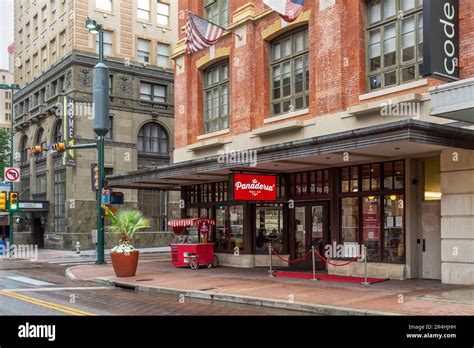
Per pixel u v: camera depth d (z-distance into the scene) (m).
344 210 17.97
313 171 19.34
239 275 18.28
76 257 31.28
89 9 39.47
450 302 11.43
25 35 48.78
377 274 16.53
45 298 13.71
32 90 45.88
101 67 24.52
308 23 18.86
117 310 11.74
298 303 11.73
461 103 11.83
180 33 25.62
